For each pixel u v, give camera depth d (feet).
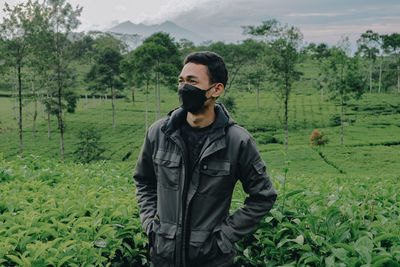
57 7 156.25
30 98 190.29
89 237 9.14
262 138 223.51
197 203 7.27
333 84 205.57
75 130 256.73
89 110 324.19
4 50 156.76
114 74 295.48
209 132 7.40
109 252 9.12
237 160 7.35
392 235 8.29
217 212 7.34
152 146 7.90
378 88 389.80
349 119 262.06
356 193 13.21
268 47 184.03
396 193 13.99
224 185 7.27
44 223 9.41
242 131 7.48
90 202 11.32
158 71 258.78
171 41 289.33
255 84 297.53
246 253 9.21
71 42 166.30
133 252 9.51
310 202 10.87
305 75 438.81
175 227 7.32
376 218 10.82
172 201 7.41
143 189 8.45
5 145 219.20
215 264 7.32
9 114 313.53
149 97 393.09
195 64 7.23
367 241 7.74
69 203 10.84
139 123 280.31
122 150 208.03
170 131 7.49
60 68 169.48
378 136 215.92
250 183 7.53
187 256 7.31
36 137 238.27
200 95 7.14
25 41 157.28
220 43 287.07
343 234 8.68
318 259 8.14
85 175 17.87
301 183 15.20
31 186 14.35
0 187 13.97
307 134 234.79
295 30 178.29
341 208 10.25
